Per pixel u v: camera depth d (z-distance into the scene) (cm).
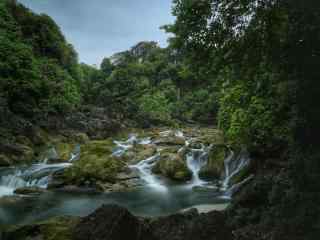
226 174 1738
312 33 552
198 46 701
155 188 1619
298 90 609
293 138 641
